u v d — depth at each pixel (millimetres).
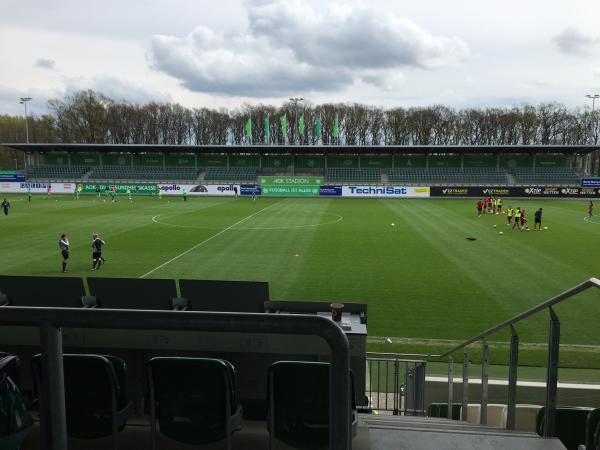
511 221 38688
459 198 63812
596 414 3875
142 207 51031
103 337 6172
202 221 39688
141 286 7992
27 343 6418
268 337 6066
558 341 3914
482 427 5156
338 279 21641
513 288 20359
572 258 25859
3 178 70625
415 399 10305
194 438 4133
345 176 74312
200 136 112812
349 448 1915
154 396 4090
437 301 18688
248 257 25828
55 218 41125
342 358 1856
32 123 115938
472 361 13445
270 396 3980
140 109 109250
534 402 10602
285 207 51812
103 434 4227
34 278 8141
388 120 108375
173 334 6141
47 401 1973
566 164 72750
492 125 104375
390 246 29062
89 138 103188
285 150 71812
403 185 66875
